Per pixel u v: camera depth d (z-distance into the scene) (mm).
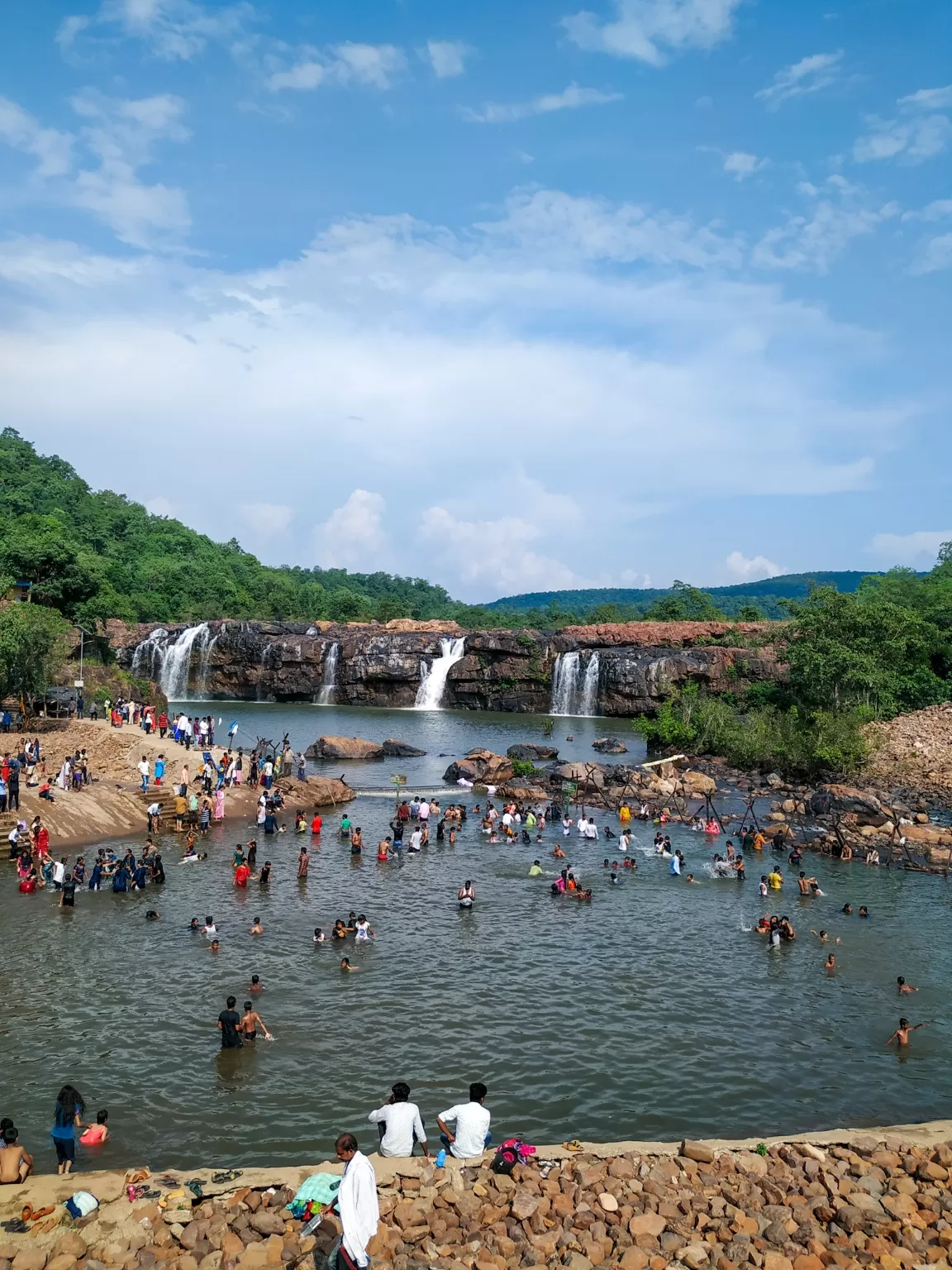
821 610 66812
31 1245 10664
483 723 83875
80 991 21125
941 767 51531
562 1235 11000
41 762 41219
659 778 51094
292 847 36281
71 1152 13797
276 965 23172
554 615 165750
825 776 53000
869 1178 12664
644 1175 12578
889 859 35406
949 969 23984
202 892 29391
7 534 109375
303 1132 15328
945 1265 10562
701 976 23109
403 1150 12844
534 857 35562
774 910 29078
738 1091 17141
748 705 70812
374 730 78125
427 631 106875
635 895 30406
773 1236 11047
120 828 36812
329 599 163250
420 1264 10289
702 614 126875
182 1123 15547
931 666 71438
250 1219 11195
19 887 29000
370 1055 18281
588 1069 17875
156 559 151250
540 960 24031
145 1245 10711
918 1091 17344
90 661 74438
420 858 34938
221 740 69750
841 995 22047
